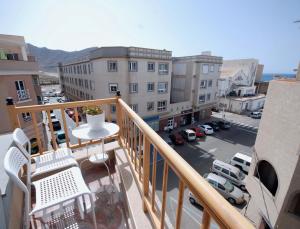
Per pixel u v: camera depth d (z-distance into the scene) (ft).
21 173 6.35
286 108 13.25
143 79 40.32
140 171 5.79
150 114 44.42
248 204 19.04
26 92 30.45
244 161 29.76
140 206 5.22
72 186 4.86
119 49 36.47
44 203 4.23
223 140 43.27
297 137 12.16
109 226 5.49
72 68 70.33
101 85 40.16
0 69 24.89
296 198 12.59
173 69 57.67
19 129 6.01
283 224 13.33
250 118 66.18
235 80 82.69
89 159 7.92
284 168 13.21
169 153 2.87
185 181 2.37
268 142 15.34
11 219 3.98
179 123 53.72
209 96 59.67
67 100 88.48
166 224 4.20
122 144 9.01
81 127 7.75
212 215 1.86
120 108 9.03
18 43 36.86
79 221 5.61
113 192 6.98
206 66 53.93
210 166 31.09
